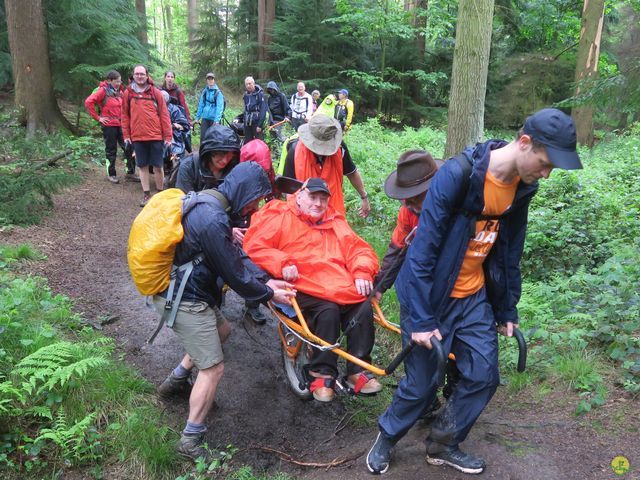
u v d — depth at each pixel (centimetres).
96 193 900
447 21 2066
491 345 271
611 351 382
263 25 2283
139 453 327
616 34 2053
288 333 384
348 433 372
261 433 374
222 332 364
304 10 2166
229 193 312
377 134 1489
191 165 445
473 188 245
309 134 420
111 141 984
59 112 1196
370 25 2056
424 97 2333
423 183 305
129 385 380
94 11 1349
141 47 1595
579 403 336
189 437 331
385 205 748
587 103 714
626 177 938
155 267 306
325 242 363
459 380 304
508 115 2002
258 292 318
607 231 625
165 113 855
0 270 526
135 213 819
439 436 286
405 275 268
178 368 379
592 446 300
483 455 302
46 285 514
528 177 236
